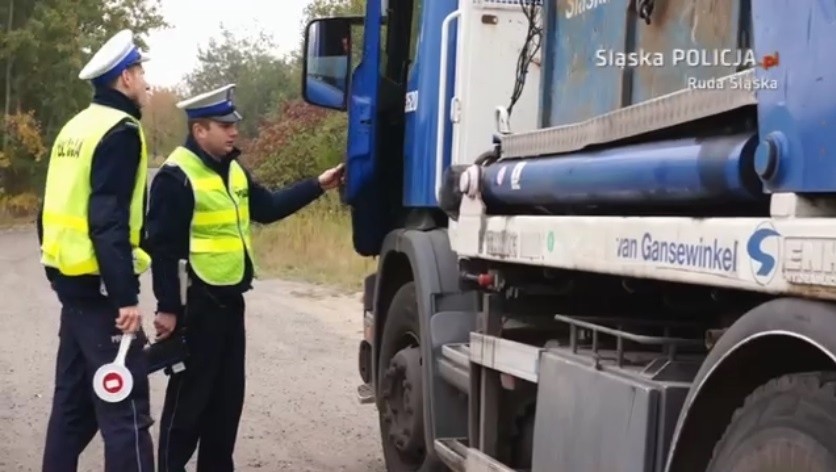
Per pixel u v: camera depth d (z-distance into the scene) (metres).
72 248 4.93
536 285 4.70
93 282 4.99
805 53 2.74
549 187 4.14
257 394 8.98
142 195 5.02
